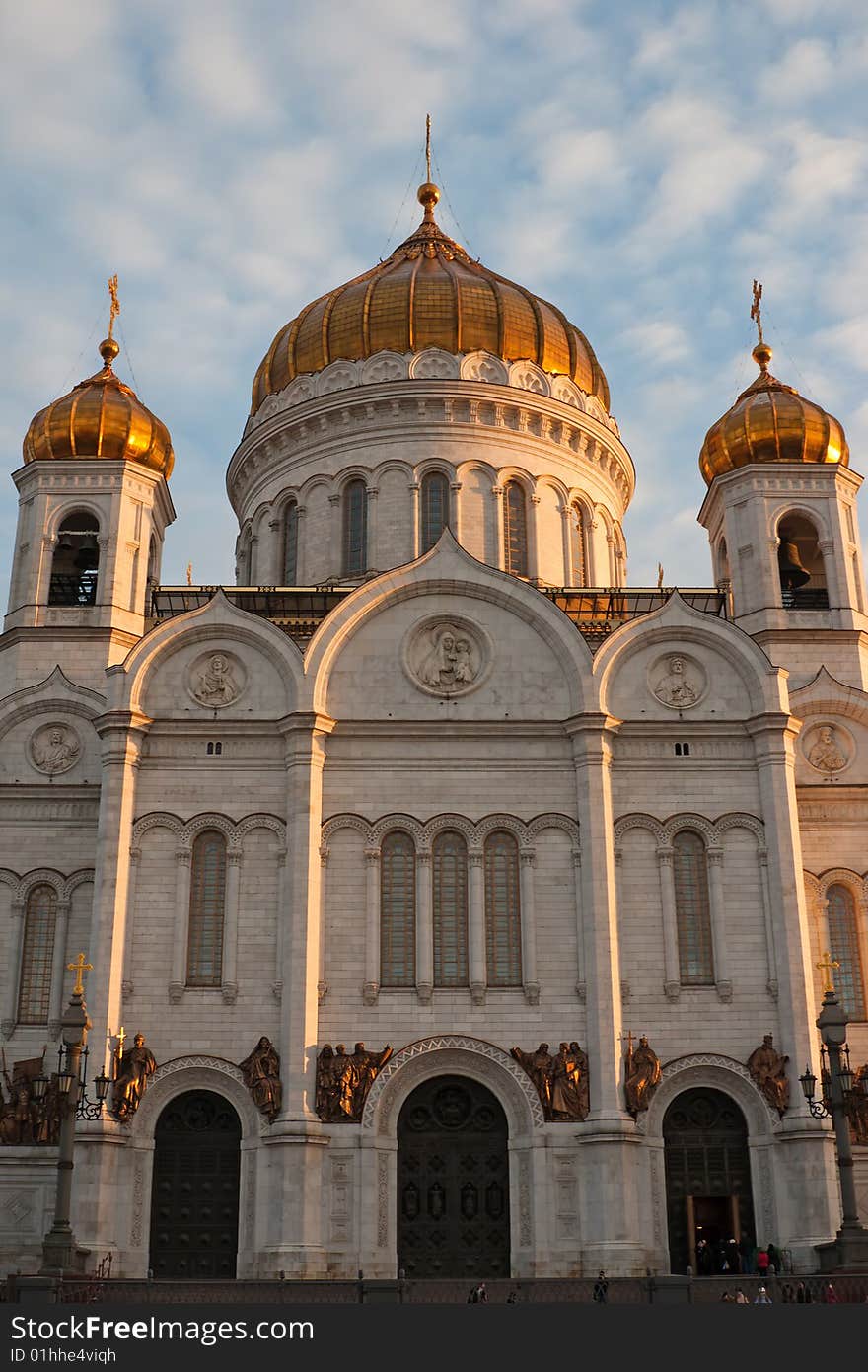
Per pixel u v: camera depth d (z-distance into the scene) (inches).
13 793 2176.4
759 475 2409.0
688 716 2091.5
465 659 2118.6
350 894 1995.6
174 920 1973.4
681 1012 1953.7
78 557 2439.7
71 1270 1551.4
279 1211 1811.0
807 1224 1824.6
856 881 2170.3
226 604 2123.5
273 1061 1893.5
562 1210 1847.9
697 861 2039.9
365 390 2593.5
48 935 2126.0
